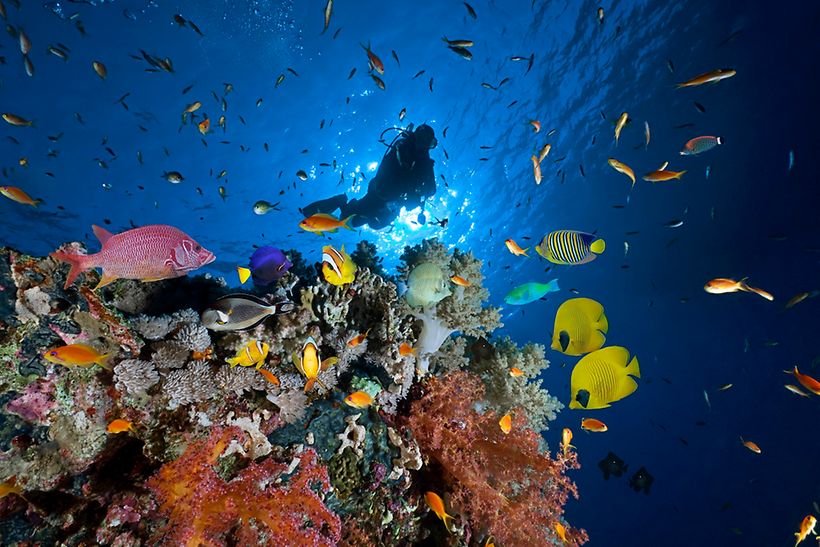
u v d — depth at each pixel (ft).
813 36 72.84
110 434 9.06
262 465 9.04
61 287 9.24
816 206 85.15
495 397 17.90
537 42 71.31
